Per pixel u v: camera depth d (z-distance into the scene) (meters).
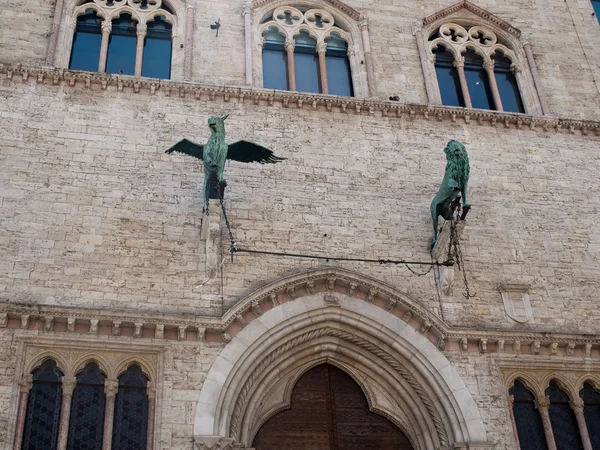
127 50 26.44
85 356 19.77
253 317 21.02
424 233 23.52
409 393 21.50
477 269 23.16
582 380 21.81
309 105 25.48
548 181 25.50
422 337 21.53
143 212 22.27
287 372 21.69
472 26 29.66
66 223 21.66
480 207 24.47
